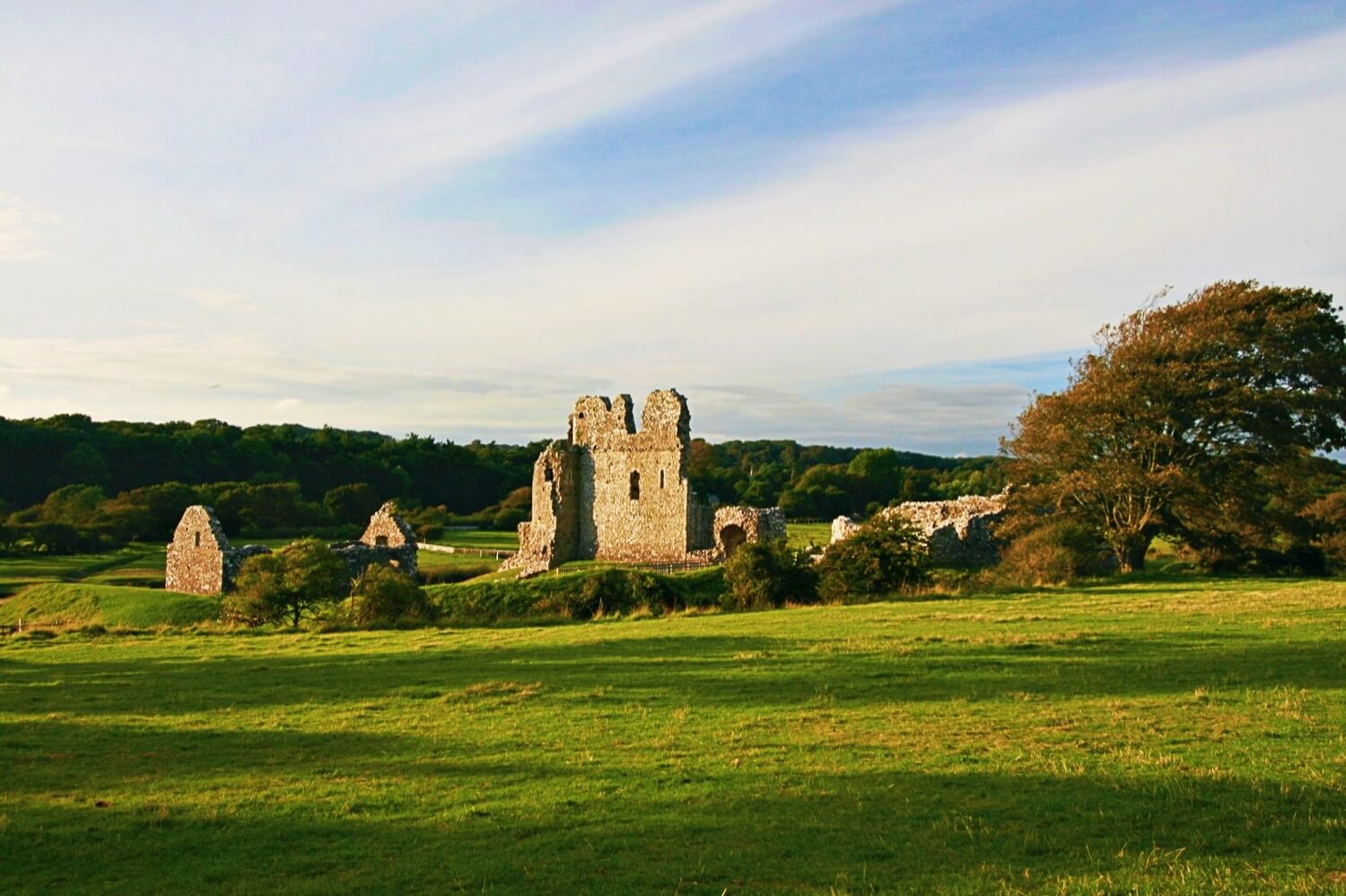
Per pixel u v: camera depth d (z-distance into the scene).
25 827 11.98
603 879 9.92
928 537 49.78
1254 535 42.94
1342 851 9.90
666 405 66.19
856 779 13.02
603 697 18.91
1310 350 43.91
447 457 146.25
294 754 15.38
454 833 11.45
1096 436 45.97
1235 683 17.67
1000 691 17.97
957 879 9.64
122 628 35.66
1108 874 9.56
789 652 23.16
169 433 136.88
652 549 66.00
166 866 10.64
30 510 95.25
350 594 40.00
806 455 194.88
